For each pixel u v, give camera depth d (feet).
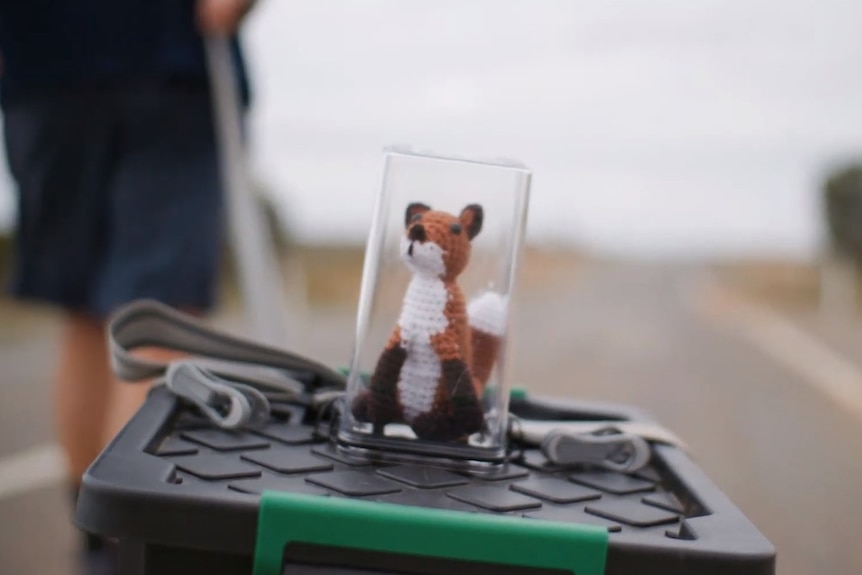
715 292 149.59
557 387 30.94
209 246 6.92
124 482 3.80
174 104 6.90
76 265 7.04
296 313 48.21
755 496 16.87
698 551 3.76
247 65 7.21
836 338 69.77
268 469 4.04
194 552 3.83
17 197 7.23
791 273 168.86
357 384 4.22
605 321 75.51
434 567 3.75
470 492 4.04
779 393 33.27
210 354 4.72
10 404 19.33
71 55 6.89
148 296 6.70
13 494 12.62
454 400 4.17
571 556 3.75
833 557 13.28
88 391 7.15
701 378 36.78
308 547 3.75
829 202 111.45
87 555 6.62
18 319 34.45
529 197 4.28
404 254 4.19
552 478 4.24
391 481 4.05
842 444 22.95
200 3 6.49
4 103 7.16
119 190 6.90
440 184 4.25
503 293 4.25
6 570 9.77
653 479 4.30
